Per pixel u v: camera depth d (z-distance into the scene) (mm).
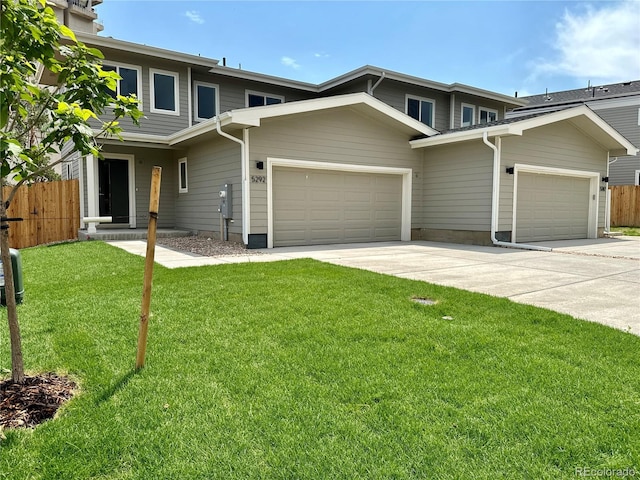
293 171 10445
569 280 6105
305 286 5285
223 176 10555
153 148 13055
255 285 5324
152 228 2830
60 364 2943
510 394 2537
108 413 2312
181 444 2057
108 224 12570
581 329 3732
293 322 3852
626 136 21609
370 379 2730
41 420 2266
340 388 2615
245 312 4160
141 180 12977
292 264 7098
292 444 2061
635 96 21219
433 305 4480
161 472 1868
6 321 3863
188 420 2260
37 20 2400
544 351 3225
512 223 11266
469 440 2092
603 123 12484
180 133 11094
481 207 11188
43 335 3521
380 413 2326
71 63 2627
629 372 2850
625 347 3303
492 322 3934
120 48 11469
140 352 2879
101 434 2123
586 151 13289
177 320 3908
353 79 14852
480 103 18078
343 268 6703
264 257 8203
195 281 5555
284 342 3383
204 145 11414
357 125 11227
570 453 1990
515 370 2873
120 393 2537
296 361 3014
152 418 2270
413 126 11609
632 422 2234
